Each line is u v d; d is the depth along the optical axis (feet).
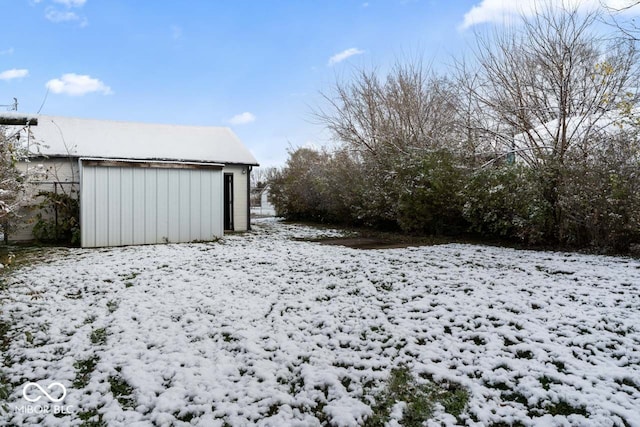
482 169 29.81
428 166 33.40
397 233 38.45
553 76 29.53
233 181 43.52
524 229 27.48
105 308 15.02
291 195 59.11
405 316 13.87
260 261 23.04
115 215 30.40
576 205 24.90
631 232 23.34
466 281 17.72
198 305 15.24
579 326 12.59
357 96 52.47
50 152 35.99
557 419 8.21
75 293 16.78
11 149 20.30
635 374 9.76
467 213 30.37
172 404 8.98
